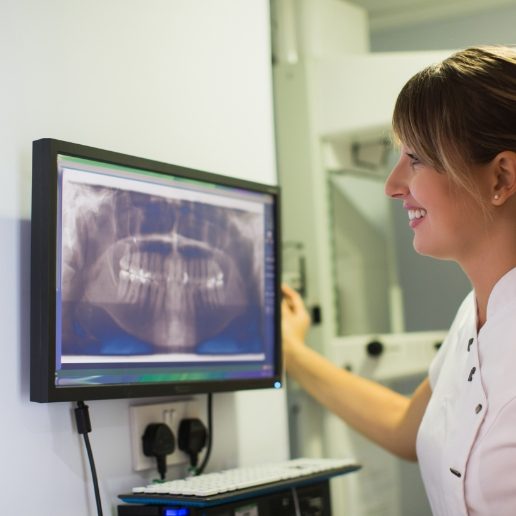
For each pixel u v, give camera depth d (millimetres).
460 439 1004
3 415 958
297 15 2279
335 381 1478
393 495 2168
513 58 963
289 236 2131
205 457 1245
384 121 2070
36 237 966
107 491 1093
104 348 1041
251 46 1468
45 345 948
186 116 1298
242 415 1362
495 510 959
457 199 993
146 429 1155
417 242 1065
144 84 1220
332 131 2119
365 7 3146
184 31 1310
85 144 1108
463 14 3242
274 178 1496
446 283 3070
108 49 1159
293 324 1553
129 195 1091
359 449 2068
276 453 1431
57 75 1072
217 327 1228
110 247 1058
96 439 1086
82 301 1013
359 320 2227
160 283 1132
